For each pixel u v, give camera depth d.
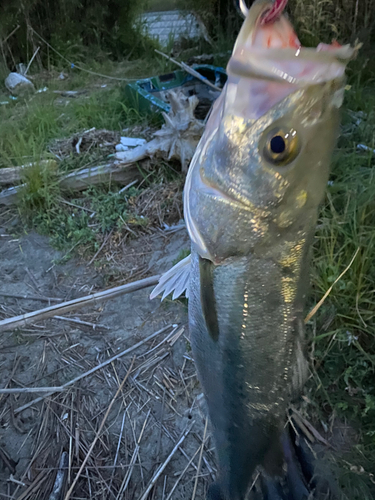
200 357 0.28
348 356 0.42
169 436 0.42
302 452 0.36
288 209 0.21
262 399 0.26
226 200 0.22
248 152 0.20
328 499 0.34
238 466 0.29
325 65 0.19
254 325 0.24
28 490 0.38
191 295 0.28
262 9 0.19
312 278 0.46
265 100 0.20
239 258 0.23
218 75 1.02
